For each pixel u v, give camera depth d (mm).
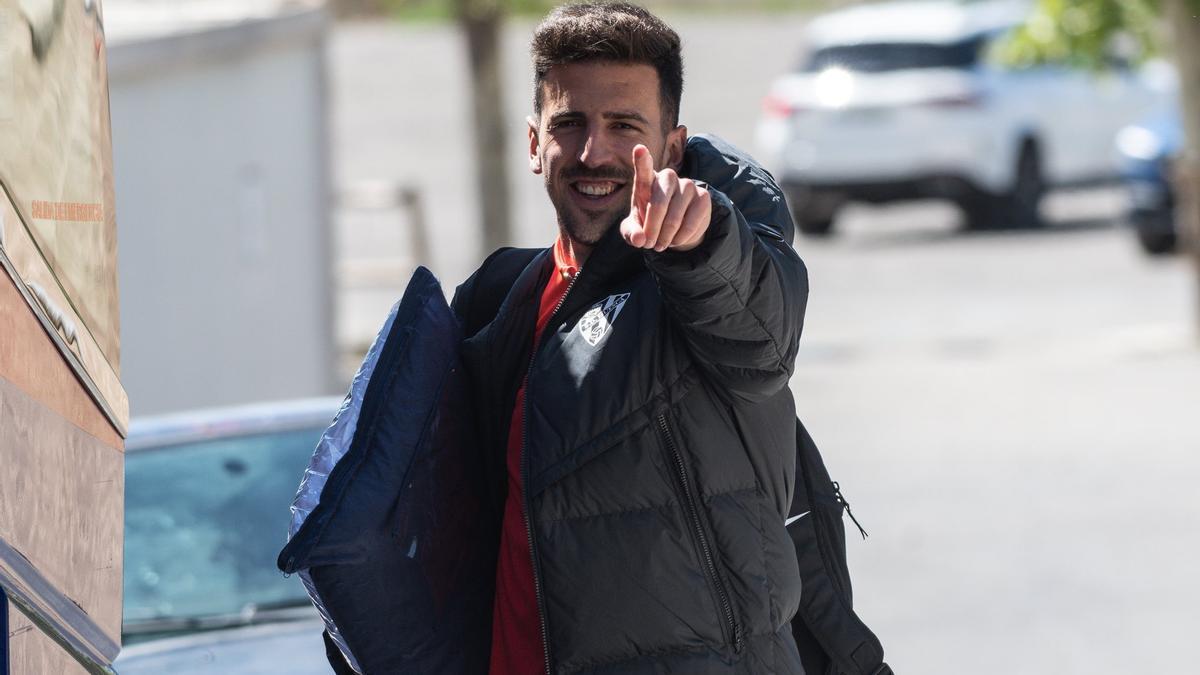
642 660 8117
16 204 6457
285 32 30781
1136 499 27422
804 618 9086
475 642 8867
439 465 8797
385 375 8727
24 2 6629
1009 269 52250
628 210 8453
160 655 12000
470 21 41062
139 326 26312
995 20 58781
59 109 7062
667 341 8055
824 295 49438
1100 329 42344
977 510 27141
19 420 6414
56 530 6875
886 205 59500
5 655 6234
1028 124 59281
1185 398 34375
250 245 30031
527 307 8906
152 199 26719
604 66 8422
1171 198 51000
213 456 13820
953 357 39812
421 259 41875
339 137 76688
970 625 21891
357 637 8523
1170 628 21578
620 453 8047
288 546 8312
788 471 8391
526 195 65250
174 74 27297
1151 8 37688
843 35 59500
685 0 110875
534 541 8180
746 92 84875
